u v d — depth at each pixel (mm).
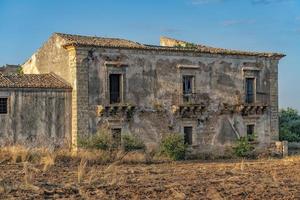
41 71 48625
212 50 50844
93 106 44062
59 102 43375
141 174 29750
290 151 55188
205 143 49375
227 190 24312
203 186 25234
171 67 47906
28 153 35094
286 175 30172
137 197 22219
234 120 51125
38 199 21328
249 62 52312
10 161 33844
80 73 43500
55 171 29953
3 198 21203
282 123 64375
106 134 42469
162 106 47312
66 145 43219
